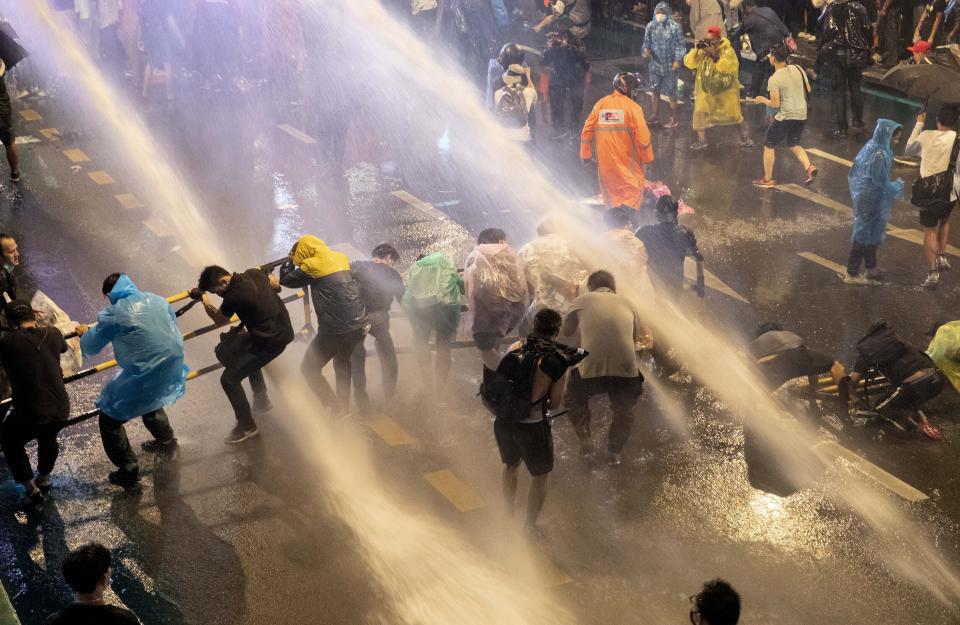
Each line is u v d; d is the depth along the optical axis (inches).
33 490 283.7
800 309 411.8
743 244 477.7
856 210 424.2
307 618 244.2
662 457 313.4
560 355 257.8
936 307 415.5
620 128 468.4
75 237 469.1
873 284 434.3
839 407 339.9
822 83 738.2
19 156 566.6
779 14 828.0
